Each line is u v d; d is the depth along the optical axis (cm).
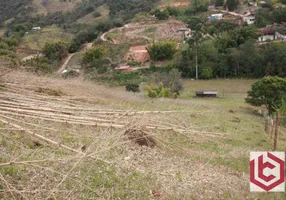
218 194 413
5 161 353
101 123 411
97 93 702
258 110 1544
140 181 395
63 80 695
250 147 670
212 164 505
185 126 464
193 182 422
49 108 425
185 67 3022
